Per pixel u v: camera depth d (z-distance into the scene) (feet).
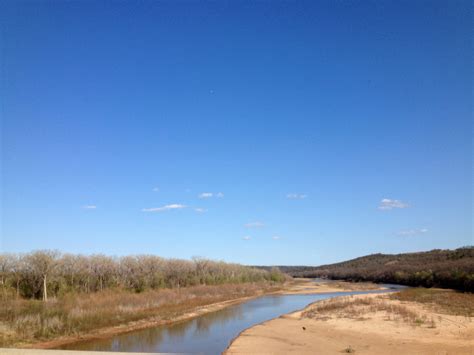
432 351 77.05
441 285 287.69
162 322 136.05
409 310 135.23
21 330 103.91
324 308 154.81
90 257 216.95
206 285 298.15
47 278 175.73
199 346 98.22
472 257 397.80
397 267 475.31
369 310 138.92
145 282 230.89
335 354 78.74
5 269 174.60
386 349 81.00
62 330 110.22
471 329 99.55
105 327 120.98
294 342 93.97
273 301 222.07
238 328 126.31
